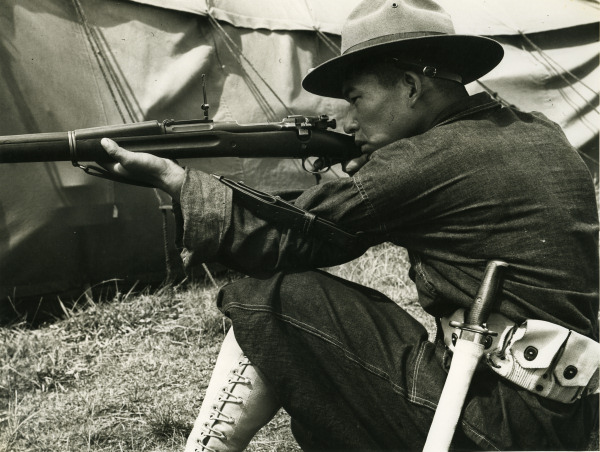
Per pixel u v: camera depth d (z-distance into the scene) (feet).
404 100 5.48
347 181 5.29
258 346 5.21
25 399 9.10
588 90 18.65
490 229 5.13
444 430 4.83
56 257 12.03
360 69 5.55
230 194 5.33
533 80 18.42
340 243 5.36
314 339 5.30
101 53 12.54
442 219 5.24
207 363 10.13
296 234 5.36
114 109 12.69
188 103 13.65
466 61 5.78
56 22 12.05
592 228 5.31
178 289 13.20
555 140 5.34
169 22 13.52
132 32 13.00
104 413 8.57
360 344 5.37
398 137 5.58
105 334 11.12
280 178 14.78
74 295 12.37
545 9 18.80
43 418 8.48
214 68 14.11
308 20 15.67
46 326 11.68
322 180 15.51
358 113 5.68
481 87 18.17
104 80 12.62
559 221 5.08
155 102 13.12
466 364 4.95
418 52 5.39
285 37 15.23
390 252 14.47
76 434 8.00
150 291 13.10
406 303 12.37
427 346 5.45
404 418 5.26
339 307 5.43
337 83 6.19
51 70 11.92
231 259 5.45
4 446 7.72
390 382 5.30
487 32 18.20
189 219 5.23
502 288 5.10
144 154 5.40
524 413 4.98
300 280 5.44
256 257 5.39
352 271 13.65
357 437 5.29
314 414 5.24
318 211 5.32
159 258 13.23
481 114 5.49
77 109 12.23
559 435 5.08
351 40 5.55
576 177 5.26
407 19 5.40
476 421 4.98
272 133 5.99
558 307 5.07
